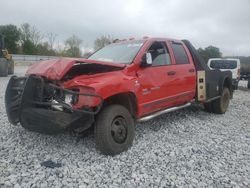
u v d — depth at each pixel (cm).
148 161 470
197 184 397
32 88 486
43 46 6191
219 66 1795
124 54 593
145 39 628
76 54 5803
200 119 773
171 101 654
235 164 466
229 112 893
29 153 490
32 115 472
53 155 483
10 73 2286
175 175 422
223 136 617
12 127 632
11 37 6184
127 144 512
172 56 668
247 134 637
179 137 601
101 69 516
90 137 571
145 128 661
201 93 756
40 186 380
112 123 489
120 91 498
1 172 416
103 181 399
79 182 394
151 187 387
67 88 476
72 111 461
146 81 568
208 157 493
